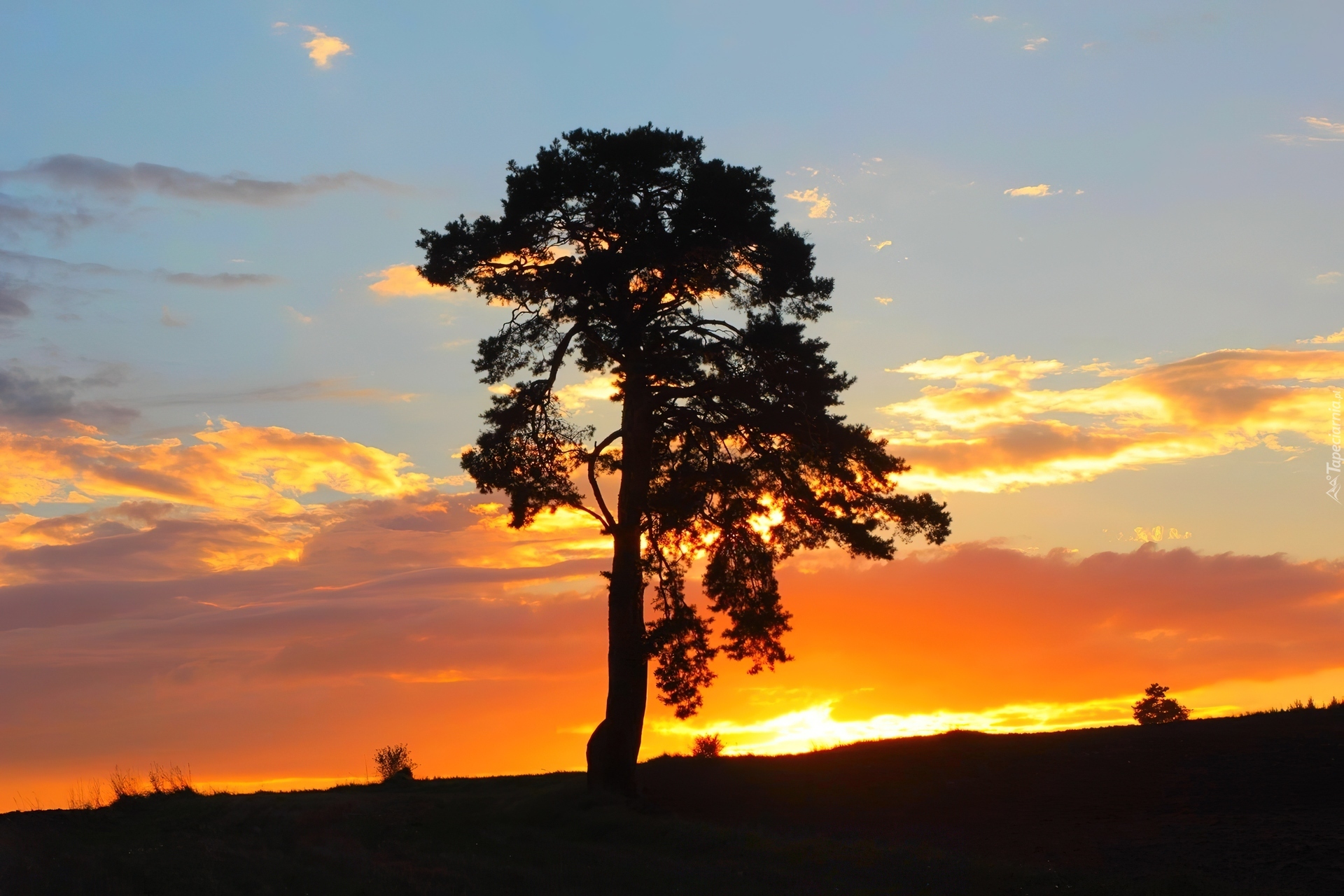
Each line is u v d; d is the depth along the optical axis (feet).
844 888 51.03
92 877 50.67
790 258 79.46
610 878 53.88
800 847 59.00
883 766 78.54
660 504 76.28
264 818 70.79
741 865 56.34
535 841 64.49
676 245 78.07
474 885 52.31
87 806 78.64
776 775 79.20
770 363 79.56
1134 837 57.26
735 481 79.10
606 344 80.69
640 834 64.75
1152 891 46.73
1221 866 50.62
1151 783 67.77
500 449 79.15
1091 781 69.72
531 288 79.00
